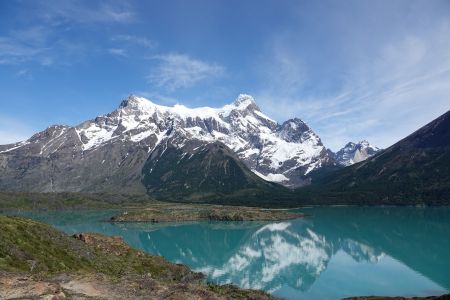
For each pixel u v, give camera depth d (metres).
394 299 94.50
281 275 142.75
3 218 102.56
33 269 79.31
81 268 90.94
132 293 65.62
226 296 82.88
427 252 175.12
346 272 144.00
